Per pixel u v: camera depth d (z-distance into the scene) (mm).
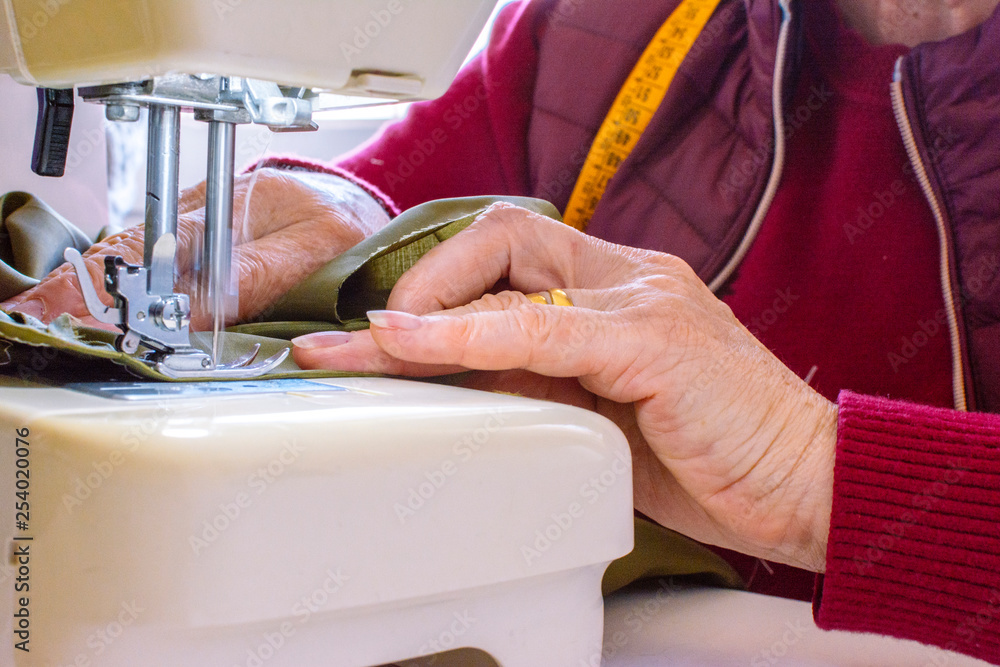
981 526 471
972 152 890
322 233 666
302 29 386
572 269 594
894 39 964
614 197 1007
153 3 352
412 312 543
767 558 588
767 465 530
